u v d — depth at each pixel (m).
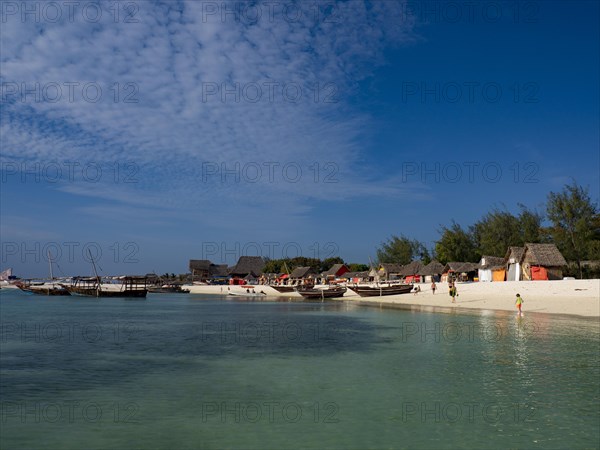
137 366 18.28
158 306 59.25
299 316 41.12
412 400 13.26
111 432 10.95
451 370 16.91
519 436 10.49
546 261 55.91
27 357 20.39
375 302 61.19
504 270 62.91
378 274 102.31
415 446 10.01
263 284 126.12
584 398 13.17
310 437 10.57
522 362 18.05
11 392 14.42
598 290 42.75
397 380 15.62
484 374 16.19
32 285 125.50
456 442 10.19
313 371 17.17
